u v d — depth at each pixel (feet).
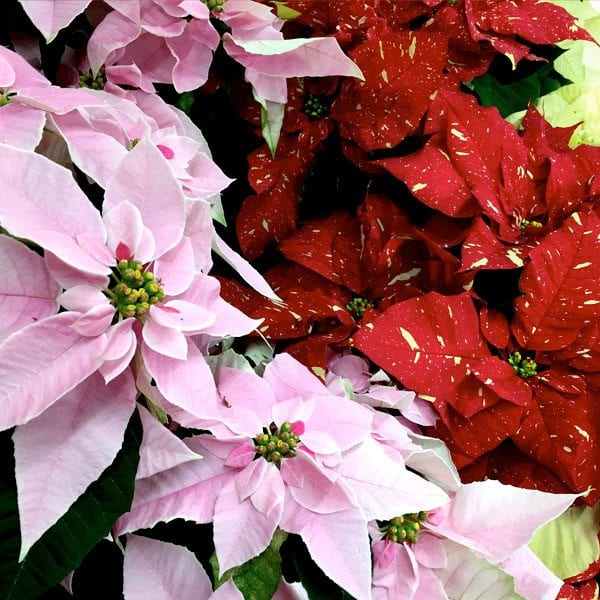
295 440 3.18
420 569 3.33
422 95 3.87
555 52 4.25
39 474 2.87
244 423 3.17
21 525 2.83
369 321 3.65
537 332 3.67
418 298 3.57
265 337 3.64
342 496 3.11
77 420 2.93
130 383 2.99
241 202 4.08
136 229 2.98
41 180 2.91
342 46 3.92
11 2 3.36
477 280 3.82
